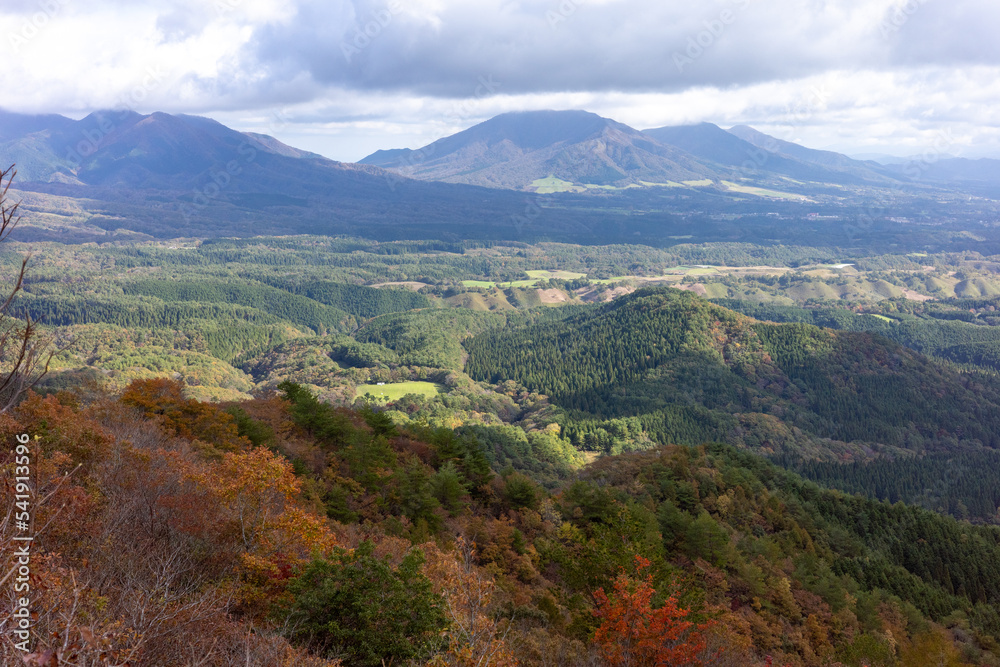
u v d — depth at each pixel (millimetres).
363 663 17797
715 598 53688
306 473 46781
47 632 10492
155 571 16172
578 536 51312
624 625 23453
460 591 20281
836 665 49875
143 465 23297
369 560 19844
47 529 15695
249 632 15164
